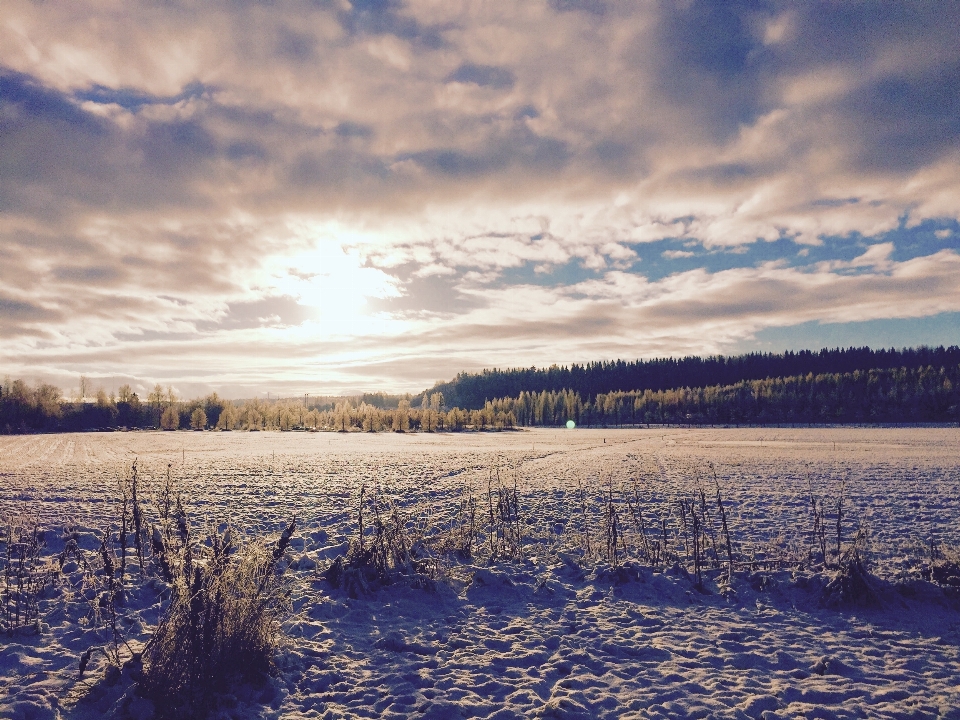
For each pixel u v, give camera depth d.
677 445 55.88
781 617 7.96
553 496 19.27
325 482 22.97
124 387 118.31
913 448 45.56
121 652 6.07
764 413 135.00
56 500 17.03
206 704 4.99
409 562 9.06
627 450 48.47
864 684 5.94
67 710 4.96
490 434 96.31
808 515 15.44
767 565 9.85
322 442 65.88
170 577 5.93
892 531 13.28
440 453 44.25
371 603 8.23
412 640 6.93
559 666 6.33
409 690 5.66
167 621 5.39
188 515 14.66
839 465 30.58
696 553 9.70
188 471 27.38
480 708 5.35
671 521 14.65
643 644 6.95
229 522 13.63
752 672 6.25
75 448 51.91
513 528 13.03
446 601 8.46
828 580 8.74
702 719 5.21
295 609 7.70
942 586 8.53
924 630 7.46
